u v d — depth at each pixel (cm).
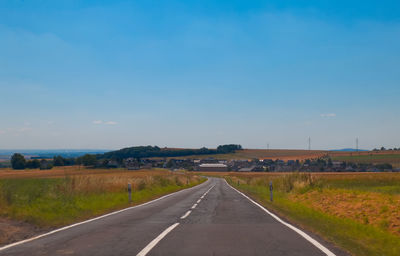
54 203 1396
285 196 2170
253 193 2714
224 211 1409
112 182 2320
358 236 873
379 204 1354
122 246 712
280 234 859
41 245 731
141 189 2628
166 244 731
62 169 11481
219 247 701
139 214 1309
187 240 776
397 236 914
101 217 1220
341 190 1961
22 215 1141
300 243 746
